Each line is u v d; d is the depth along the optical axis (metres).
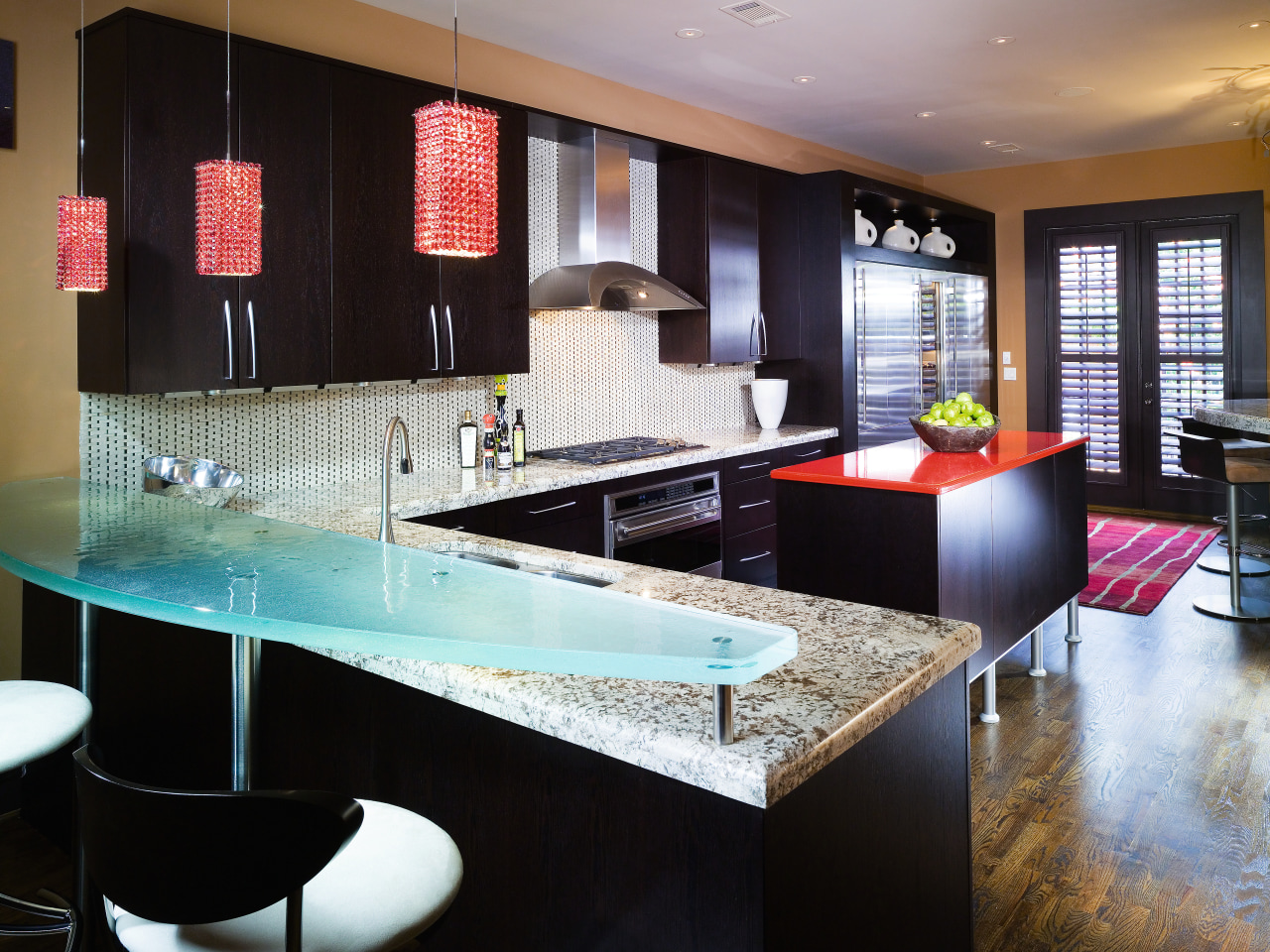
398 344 3.48
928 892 1.58
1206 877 2.40
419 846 1.31
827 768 1.29
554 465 4.16
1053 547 4.00
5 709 1.84
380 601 1.35
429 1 3.69
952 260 6.96
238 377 3.02
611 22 3.97
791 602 1.86
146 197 2.79
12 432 2.88
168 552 1.70
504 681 1.40
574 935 1.42
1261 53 4.59
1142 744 3.21
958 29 4.16
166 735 2.28
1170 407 7.21
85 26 2.93
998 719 3.45
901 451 3.97
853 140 6.39
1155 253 7.14
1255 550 5.90
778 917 1.20
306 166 3.15
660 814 1.29
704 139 5.47
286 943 1.04
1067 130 6.26
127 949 1.17
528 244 4.02
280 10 3.41
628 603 1.35
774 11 3.88
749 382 5.96
